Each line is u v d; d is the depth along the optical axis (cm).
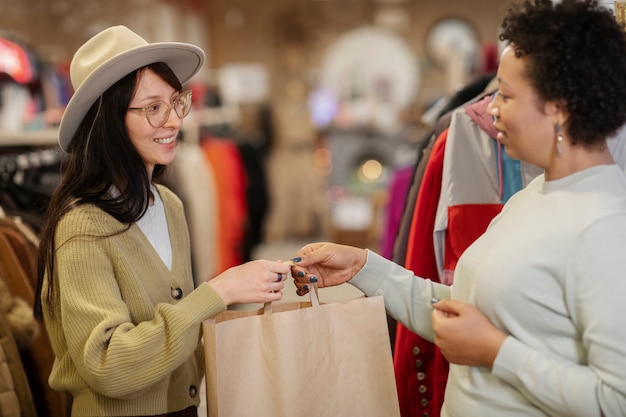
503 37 125
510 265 122
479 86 256
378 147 920
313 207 849
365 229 690
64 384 154
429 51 1032
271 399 147
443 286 160
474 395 131
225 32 1038
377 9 1030
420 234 202
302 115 849
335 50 1036
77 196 153
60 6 609
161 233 168
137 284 150
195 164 445
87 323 142
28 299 221
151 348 138
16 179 282
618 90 116
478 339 123
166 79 158
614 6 162
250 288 148
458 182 192
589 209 116
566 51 115
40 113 355
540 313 120
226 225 532
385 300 159
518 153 126
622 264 112
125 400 151
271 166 843
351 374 152
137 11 694
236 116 822
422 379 192
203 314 143
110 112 154
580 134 118
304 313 149
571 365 117
